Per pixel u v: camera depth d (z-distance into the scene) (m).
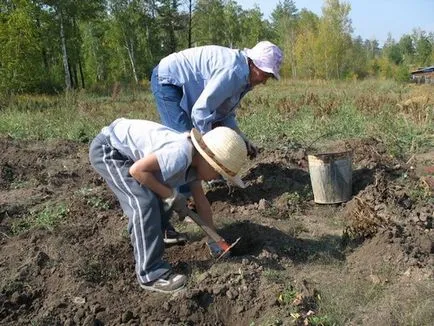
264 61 3.92
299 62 48.91
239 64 3.92
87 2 32.97
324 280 3.43
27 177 6.14
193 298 3.19
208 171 3.16
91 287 3.40
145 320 3.11
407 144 6.91
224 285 3.27
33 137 8.94
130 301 3.29
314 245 3.96
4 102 14.36
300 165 5.91
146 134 3.20
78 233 4.15
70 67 36.31
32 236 4.06
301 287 3.25
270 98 15.16
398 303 3.12
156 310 3.17
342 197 4.73
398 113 9.28
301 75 48.69
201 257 3.79
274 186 5.15
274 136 7.98
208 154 3.01
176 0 45.34
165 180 3.06
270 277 3.36
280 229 4.26
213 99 3.86
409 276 3.39
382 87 23.30
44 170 6.43
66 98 14.32
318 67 47.59
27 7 26.28
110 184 3.31
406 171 5.45
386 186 4.70
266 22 57.97
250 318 3.13
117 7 39.59
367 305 3.15
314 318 2.98
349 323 3.00
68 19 32.94
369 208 3.90
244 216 4.58
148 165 3.03
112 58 44.81
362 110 10.06
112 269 3.62
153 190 3.14
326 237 4.13
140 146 3.20
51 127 9.61
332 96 14.92
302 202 4.86
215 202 4.84
